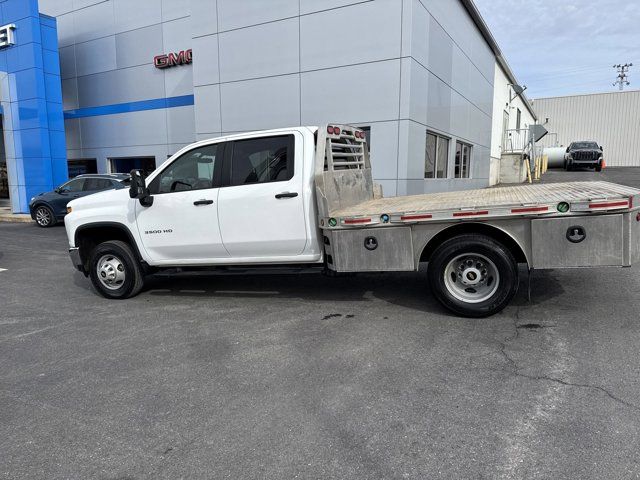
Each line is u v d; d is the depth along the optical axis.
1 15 17.92
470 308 4.95
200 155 5.92
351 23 12.02
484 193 6.34
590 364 3.85
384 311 5.45
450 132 15.58
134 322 5.52
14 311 6.15
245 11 13.53
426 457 2.79
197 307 6.00
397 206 5.52
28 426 3.33
